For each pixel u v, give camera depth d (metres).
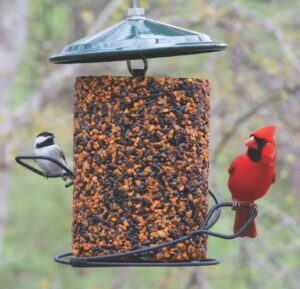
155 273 18.08
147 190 7.43
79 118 7.67
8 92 18.02
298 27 17.28
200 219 7.58
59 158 9.07
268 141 8.11
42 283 16.56
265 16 17.73
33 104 18.09
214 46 7.19
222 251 16.72
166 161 7.45
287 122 16.25
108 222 7.46
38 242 19.56
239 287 16.69
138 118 7.44
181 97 7.50
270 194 16.88
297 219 16.56
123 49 7.03
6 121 17.47
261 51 17.00
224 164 16.66
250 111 15.82
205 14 16.38
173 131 7.47
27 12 18.44
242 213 8.32
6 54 18.11
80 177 7.65
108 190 7.48
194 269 16.03
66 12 19.75
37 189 19.92
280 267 15.98
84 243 7.57
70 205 19.83
